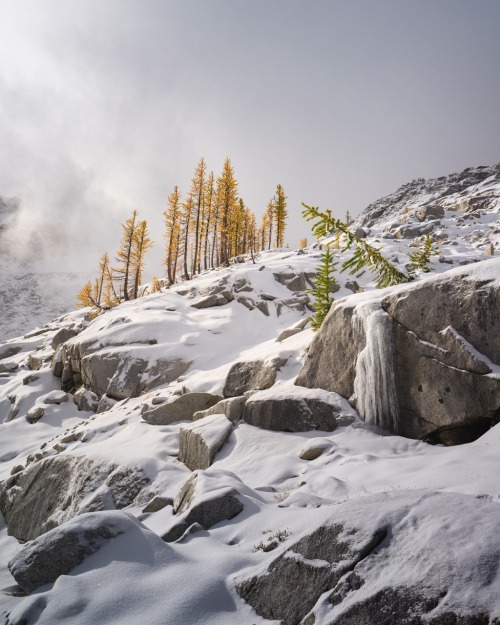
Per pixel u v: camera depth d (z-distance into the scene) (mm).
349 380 10891
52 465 12602
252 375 14234
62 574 4699
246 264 42688
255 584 4062
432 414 8992
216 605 3975
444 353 9055
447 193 86562
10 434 20297
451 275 9586
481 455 6887
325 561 3723
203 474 7074
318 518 4855
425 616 2811
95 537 4965
